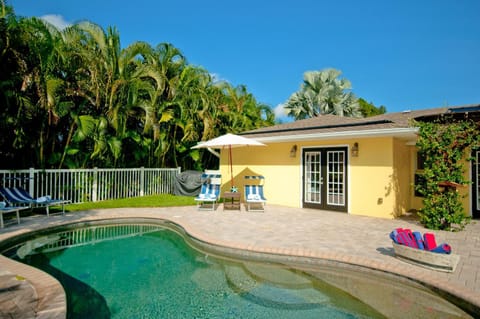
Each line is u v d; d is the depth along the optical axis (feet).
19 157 36.19
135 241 25.31
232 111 63.16
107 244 24.34
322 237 23.00
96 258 20.84
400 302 14.16
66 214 31.86
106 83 40.37
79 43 38.34
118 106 40.40
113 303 14.23
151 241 25.32
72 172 37.73
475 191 32.32
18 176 32.73
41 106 32.14
